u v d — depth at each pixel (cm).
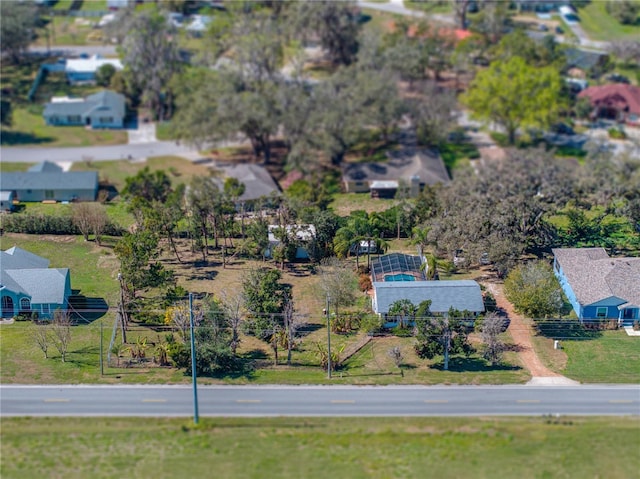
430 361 9219
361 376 8888
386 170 14538
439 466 7450
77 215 11944
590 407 8338
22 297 9800
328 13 19112
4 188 13662
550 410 8281
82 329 9675
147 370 8938
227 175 14500
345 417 8119
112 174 15275
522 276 9981
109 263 11250
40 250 11512
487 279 10812
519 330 9800
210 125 15038
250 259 11400
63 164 15662
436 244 11069
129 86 18400
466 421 8069
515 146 16462
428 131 16162
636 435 7875
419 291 9906
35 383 8600
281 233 11056
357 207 13575
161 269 10194
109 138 16912
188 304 9919
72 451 7562
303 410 8231
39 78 19088
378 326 9675
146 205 12131
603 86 18125
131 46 17525
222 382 8725
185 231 12125
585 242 11712
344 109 15088
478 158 15962
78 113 17300
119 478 7238
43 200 13850
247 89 16400
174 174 15325
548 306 9688
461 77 19588
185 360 8862
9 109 17112
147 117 17938
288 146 15988
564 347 9500
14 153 15975
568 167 13900
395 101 15750
